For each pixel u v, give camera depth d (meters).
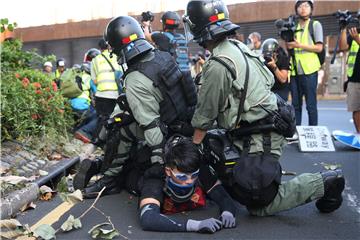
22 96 5.39
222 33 3.16
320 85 17.98
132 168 4.08
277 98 3.29
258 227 3.28
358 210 3.64
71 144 5.85
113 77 6.00
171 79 3.55
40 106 5.65
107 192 4.12
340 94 17.64
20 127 5.16
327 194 3.33
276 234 3.15
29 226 3.43
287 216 3.50
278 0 17.05
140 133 3.77
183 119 3.77
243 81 3.14
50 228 3.19
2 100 5.03
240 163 3.15
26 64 7.25
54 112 5.92
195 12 3.23
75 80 6.85
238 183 3.12
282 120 3.17
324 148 5.92
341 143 6.41
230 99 3.17
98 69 6.04
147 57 3.58
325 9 16.45
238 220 3.42
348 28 6.54
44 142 5.37
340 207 3.71
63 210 3.79
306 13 6.64
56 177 4.77
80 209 3.80
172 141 3.42
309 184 3.24
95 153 6.00
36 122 5.70
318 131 6.13
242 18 17.52
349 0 16.25
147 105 3.45
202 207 3.70
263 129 3.17
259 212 3.42
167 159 3.25
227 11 3.32
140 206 3.39
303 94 6.87
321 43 6.58
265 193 3.18
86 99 6.79
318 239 3.06
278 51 6.23
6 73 6.19
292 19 6.59
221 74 3.08
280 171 3.21
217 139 3.36
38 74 6.46
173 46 5.66
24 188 4.00
